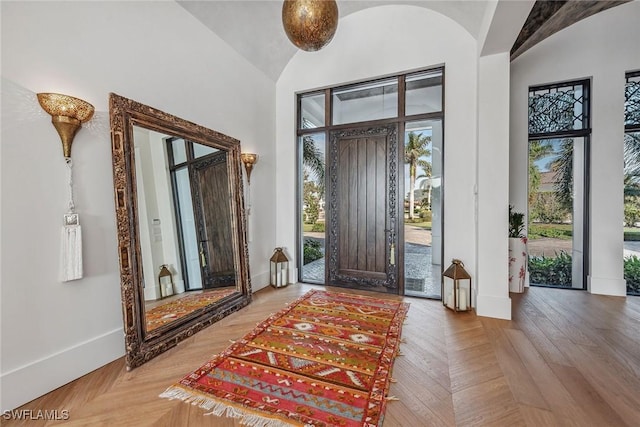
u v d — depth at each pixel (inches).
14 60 62.4
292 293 145.9
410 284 148.4
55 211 69.1
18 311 62.6
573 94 150.9
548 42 150.1
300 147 170.4
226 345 89.5
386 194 147.3
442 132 136.6
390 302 130.9
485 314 112.8
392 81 147.0
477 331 98.8
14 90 62.4
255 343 90.6
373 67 144.6
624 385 68.0
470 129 125.0
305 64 160.4
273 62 156.4
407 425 55.8
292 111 164.9
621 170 138.3
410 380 70.6
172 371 75.2
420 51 134.6
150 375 73.4
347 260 156.5
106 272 80.2
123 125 82.4
